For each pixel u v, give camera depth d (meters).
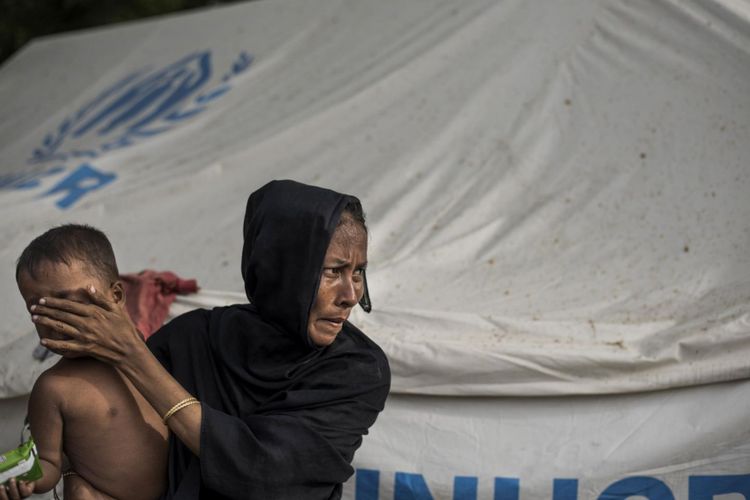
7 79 6.57
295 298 1.80
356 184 3.50
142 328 2.66
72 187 4.01
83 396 1.79
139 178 3.98
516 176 3.33
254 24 5.45
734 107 3.17
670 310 2.61
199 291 2.79
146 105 5.14
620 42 3.60
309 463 1.78
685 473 2.39
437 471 2.53
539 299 2.76
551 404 2.52
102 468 1.80
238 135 4.16
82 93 5.79
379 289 2.92
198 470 1.79
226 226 3.41
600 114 3.41
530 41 3.84
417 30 4.43
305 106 4.19
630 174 3.16
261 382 1.85
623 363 2.43
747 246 2.74
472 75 3.84
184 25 5.93
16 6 9.59
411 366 2.54
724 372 2.38
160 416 1.79
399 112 3.82
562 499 2.45
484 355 2.49
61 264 1.75
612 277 2.81
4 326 3.09
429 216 3.27
